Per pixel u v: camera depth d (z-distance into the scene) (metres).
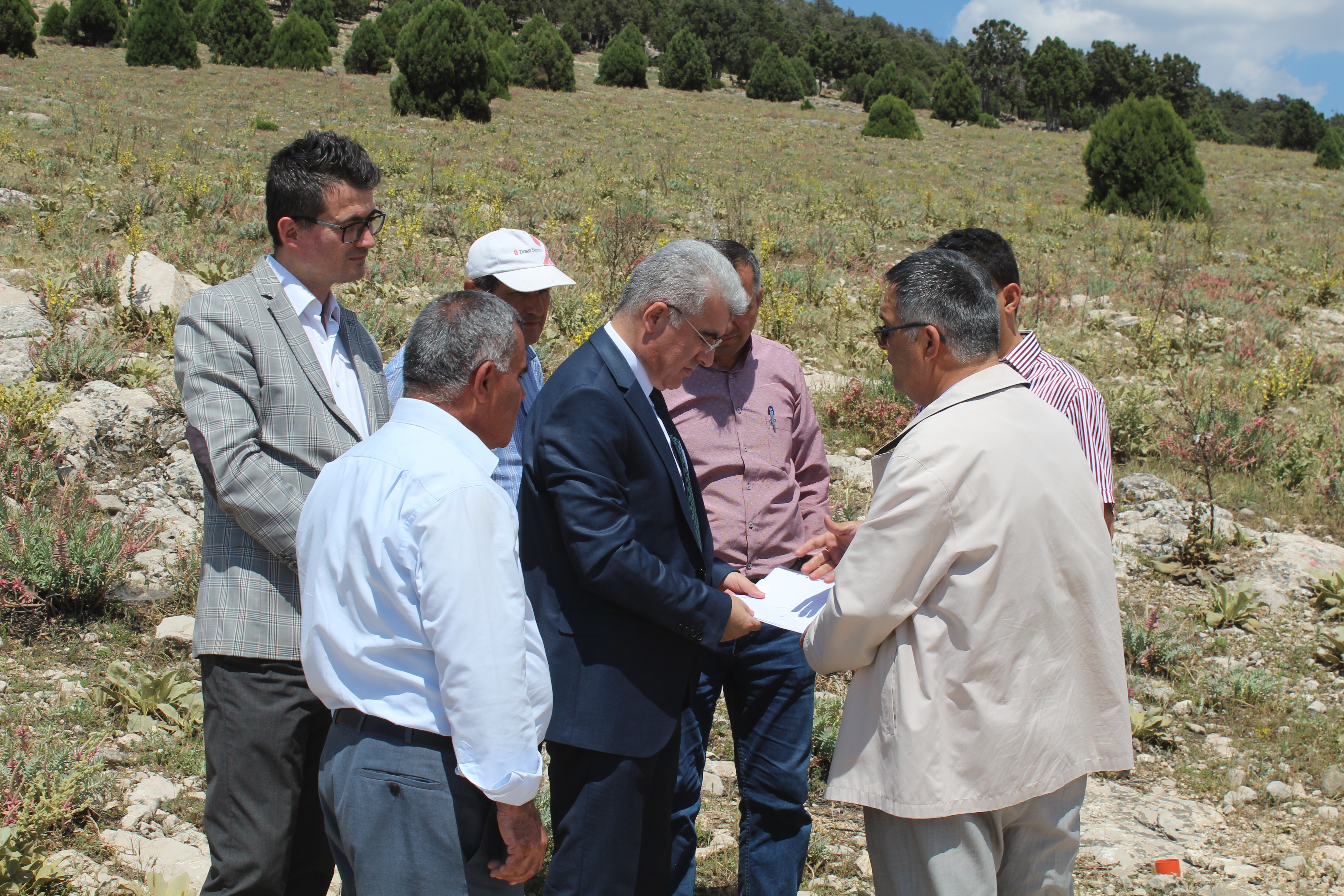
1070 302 12.16
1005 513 1.96
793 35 98.62
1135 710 4.19
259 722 2.22
